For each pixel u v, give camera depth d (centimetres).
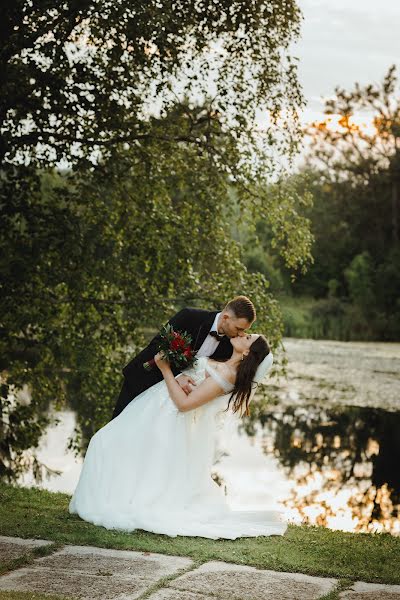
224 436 639
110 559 515
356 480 1232
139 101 1169
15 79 1041
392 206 4828
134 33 1032
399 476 1262
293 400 1961
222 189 1256
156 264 1248
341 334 3894
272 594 459
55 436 1489
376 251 4722
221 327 624
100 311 1252
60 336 1234
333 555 552
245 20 1156
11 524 594
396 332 3909
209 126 1241
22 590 453
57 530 579
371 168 4841
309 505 1078
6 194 1186
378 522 998
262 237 3916
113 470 615
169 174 1247
